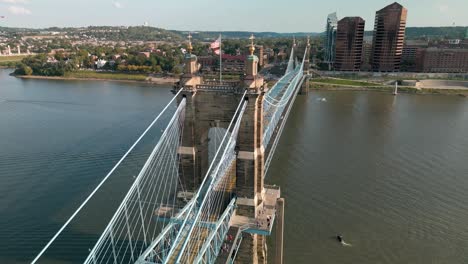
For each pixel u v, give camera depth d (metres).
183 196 58.25
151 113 156.75
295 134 127.56
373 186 85.50
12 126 134.88
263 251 60.16
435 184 87.06
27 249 62.41
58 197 78.56
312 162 99.94
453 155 107.44
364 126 140.25
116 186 83.25
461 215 73.25
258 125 56.31
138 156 101.31
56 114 155.75
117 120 143.88
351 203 77.44
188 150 57.78
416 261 60.69
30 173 90.12
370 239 65.88
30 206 75.00
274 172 92.44
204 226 47.38
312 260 60.88
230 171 59.84
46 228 67.81
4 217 71.06
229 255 48.69
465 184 87.12
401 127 139.50
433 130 135.50
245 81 53.41
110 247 62.81
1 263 59.25
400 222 70.88
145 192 80.06
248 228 54.03
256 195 57.84
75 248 62.56
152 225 68.44
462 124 145.50
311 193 81.38
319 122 146.12
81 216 71.56
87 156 101.56
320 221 70.88
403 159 103.44
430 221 71.25
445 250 63.22
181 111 57.09
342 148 112.56
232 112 55.94
